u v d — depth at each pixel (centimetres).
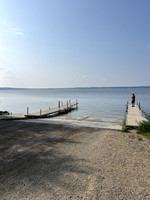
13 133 952
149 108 2908
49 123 1304
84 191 383
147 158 590
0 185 409
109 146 725
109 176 455
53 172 477
